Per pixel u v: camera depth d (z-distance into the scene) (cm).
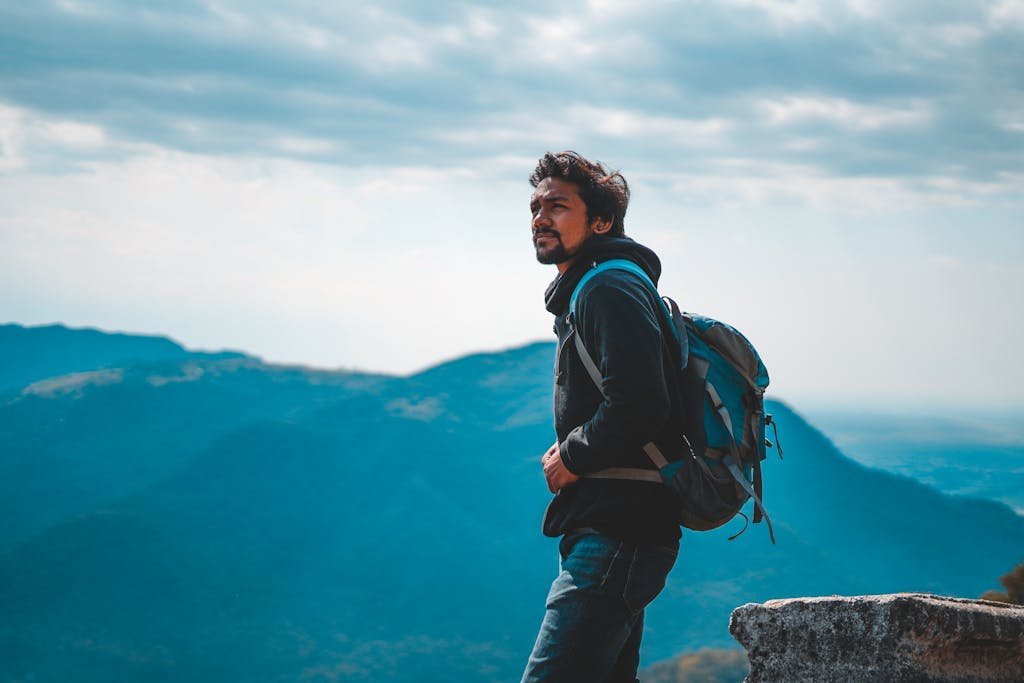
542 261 299
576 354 283
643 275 283
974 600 297
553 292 297
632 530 271
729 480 274
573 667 270
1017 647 275
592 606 271
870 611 247
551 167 301
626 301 268
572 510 279
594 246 291
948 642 250
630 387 259
